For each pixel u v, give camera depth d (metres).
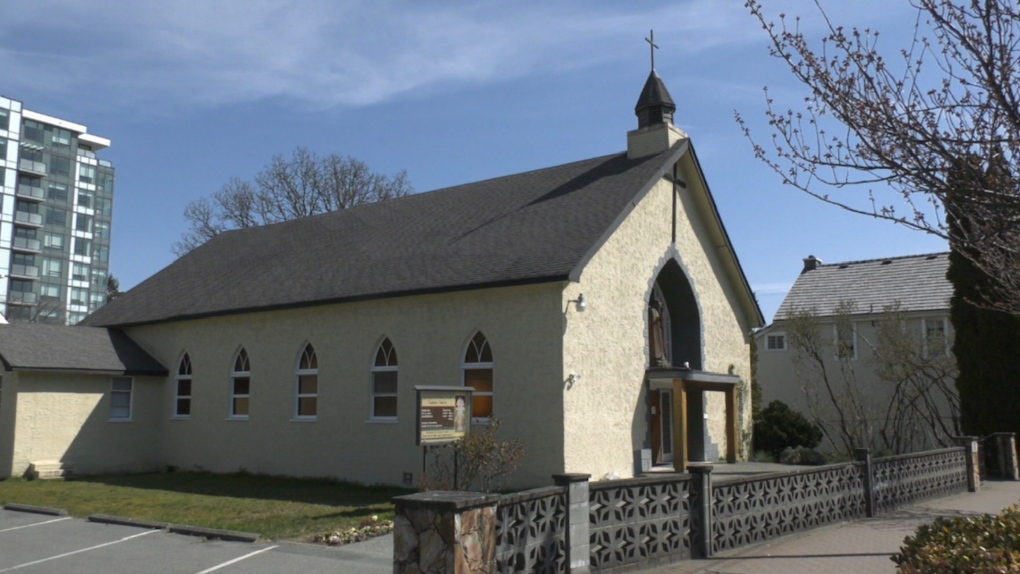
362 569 10.80
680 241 22.81
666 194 22.38
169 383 26.30
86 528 14.45
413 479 19.42
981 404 24.50
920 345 29.23
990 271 8.17
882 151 7.05
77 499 18.47
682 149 22.34
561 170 24.55
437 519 7.40
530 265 18.11
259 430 23.19
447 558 7.30
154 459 26.12
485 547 7.71
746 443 25.41
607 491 9.97
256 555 11.80
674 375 19.84
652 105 23.30
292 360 22.67
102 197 98.25
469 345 19.20
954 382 27.03
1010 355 24.20
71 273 91.81
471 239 21.41
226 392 24.38
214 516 15.50
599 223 19.02
